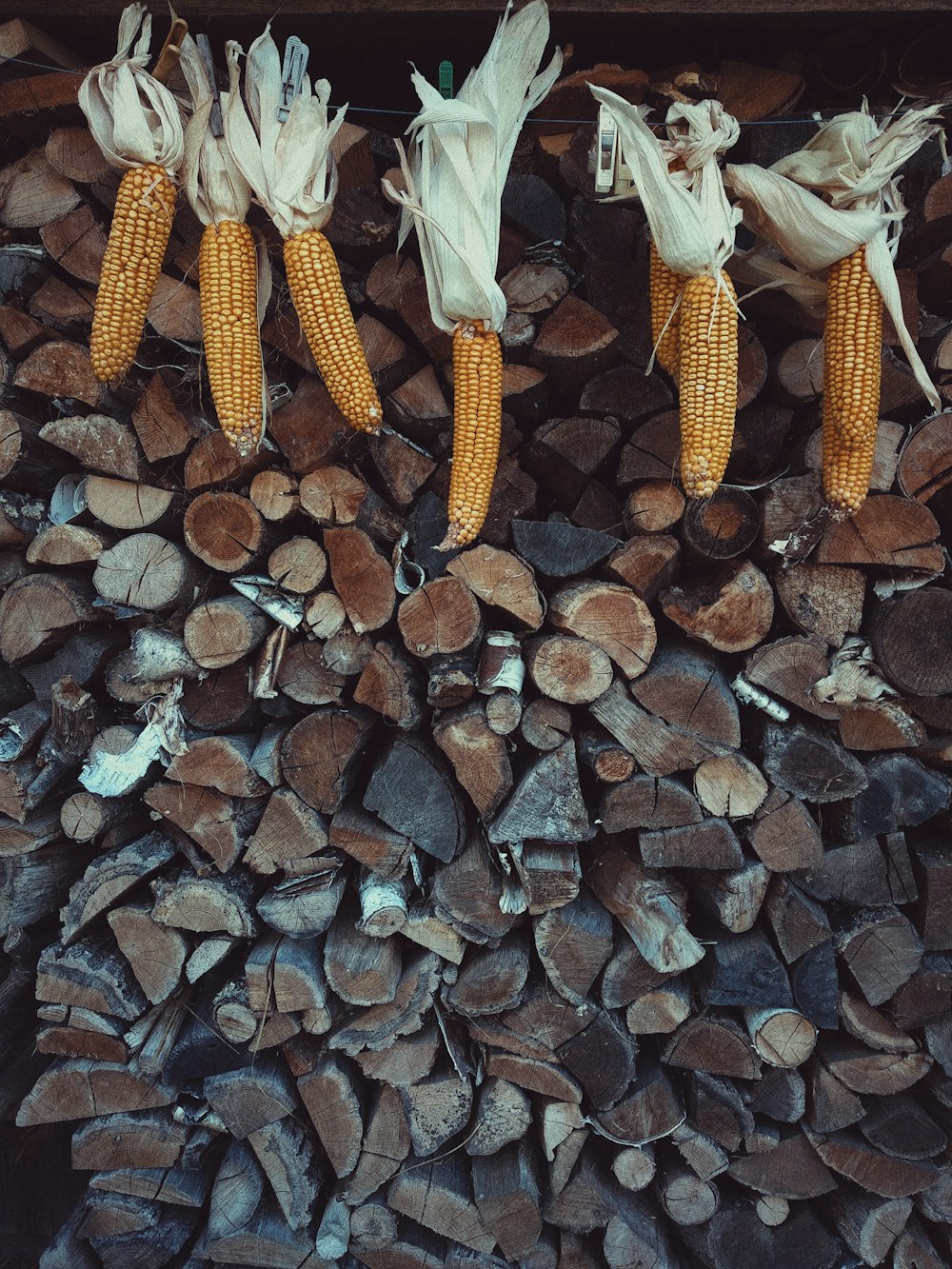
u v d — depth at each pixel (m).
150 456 2.04
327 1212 2.31
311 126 1.73
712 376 1.56
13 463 2.10
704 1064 2.23
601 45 2.19
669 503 1.94
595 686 1.94
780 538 1.93
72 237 1.98
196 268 1.97
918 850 2.21
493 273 1.71
